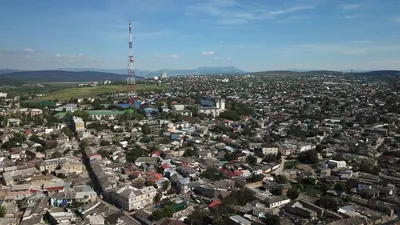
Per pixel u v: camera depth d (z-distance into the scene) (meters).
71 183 199.12
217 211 157.62
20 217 155.25
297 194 182.00
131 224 147.00
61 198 172.00
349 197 180.38
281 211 166.00
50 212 156.00
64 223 145.75
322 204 171.12
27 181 197.00
